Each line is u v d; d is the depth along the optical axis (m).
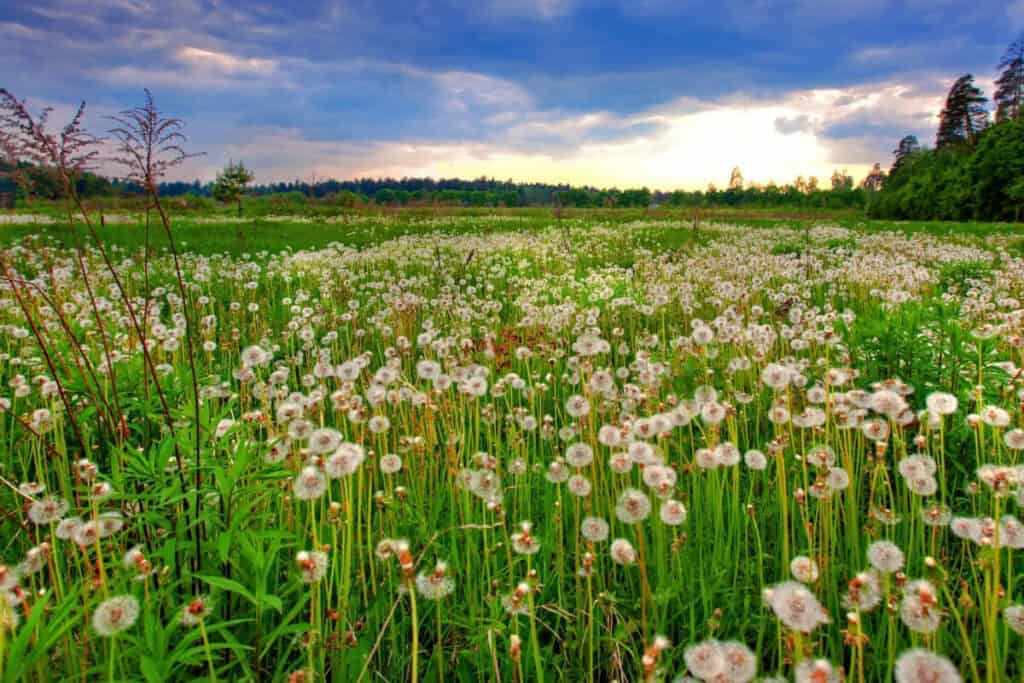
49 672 2.02
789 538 3.11
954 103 83.06
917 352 4.51
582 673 2.41
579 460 2.62
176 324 5.79
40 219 21.11
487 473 2.63
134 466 2.66
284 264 13.04
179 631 2.21
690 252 16.72
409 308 7.57
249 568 2.40
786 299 8.02
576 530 2.75
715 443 3.18
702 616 2.63
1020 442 2.62
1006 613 1.90
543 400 5.06
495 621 2.33
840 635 2.37
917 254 14.80
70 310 6.06
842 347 4.92
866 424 2.78
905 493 3.07
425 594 2.00
